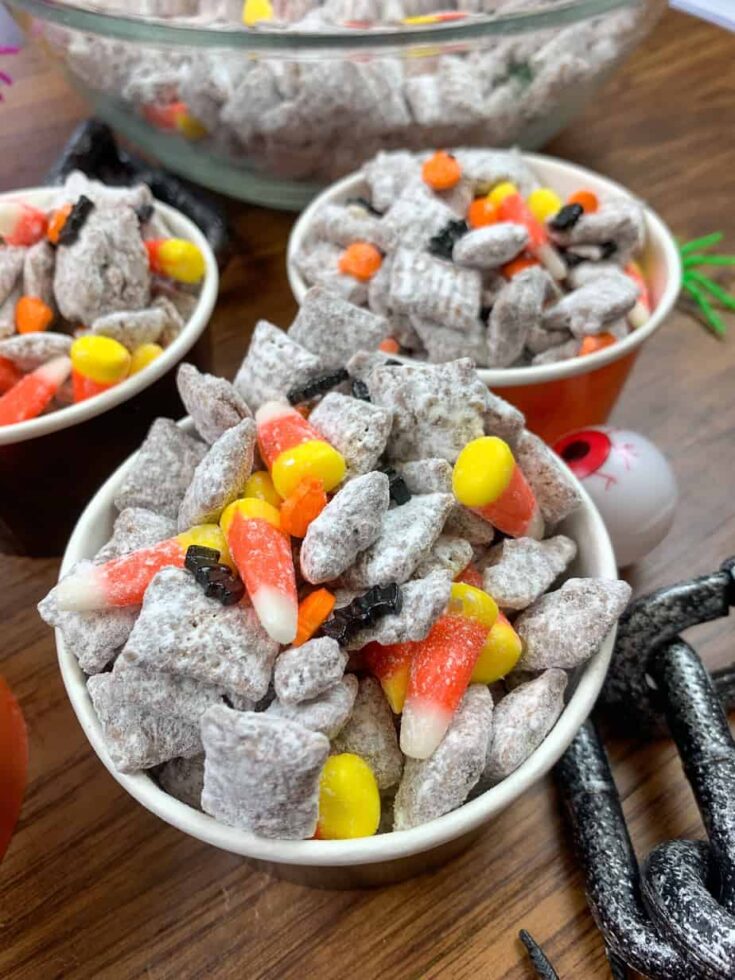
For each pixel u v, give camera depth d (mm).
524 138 276
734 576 159
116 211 194
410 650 129
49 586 206
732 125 314
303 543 127
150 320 188
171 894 155
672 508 193
